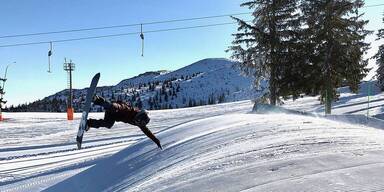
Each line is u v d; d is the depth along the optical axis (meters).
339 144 8.26
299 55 33.12
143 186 8.27
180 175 8.03
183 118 42.09
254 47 34.22
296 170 6.66
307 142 8.56
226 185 6.56
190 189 6.84
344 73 32.72
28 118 50.03
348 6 32.22
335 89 33.28
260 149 8.48
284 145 8.49
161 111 57.66
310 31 33.09
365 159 6.98
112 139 26.17
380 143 8.55
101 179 11.19
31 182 13.80
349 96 50.72
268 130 10.37
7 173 16.11
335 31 32.50
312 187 5.79
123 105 8.63
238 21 34.19
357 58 32.53
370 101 43.38
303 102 51.88
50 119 48.66
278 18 33.56
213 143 10.29
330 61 32.41
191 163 8.90
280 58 33.44
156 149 11.73
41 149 23.16
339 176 6.12
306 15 33.47
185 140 11.59
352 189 5.57
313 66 32.94
